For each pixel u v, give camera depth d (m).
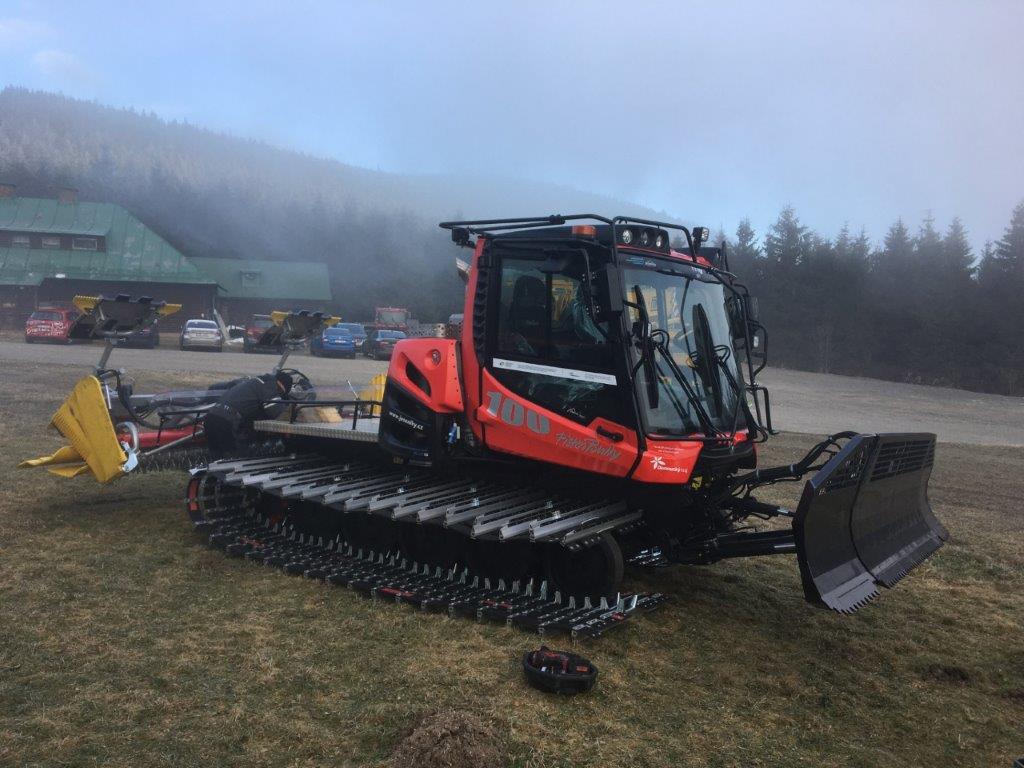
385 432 6.06
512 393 5.34
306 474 6.43
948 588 6.46
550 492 5.68
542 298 5.23
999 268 39.97
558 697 4.06
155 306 6.95
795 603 5.83
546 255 5.18
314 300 51.53
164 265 45.56
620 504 5.49
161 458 7.49
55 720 3.60
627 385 4.80
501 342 5.42
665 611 5.52
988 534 8.38
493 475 5.68
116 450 6.58
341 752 3.43
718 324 5.65
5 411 12.95
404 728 3.61
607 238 4.99
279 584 5.59
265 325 33.03
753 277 44.97
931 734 3.98
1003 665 4.91
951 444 16.97
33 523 6.83
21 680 3.98
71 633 4.57
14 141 131.75
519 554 5.42
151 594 5.28
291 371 8.43
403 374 5.94
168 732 3.54
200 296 45.72
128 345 30.78
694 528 5.52
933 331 39.31
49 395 15.17
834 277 42.41
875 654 4.97
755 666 4.67
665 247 5.34
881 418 22.48
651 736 3.75
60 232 45.22
